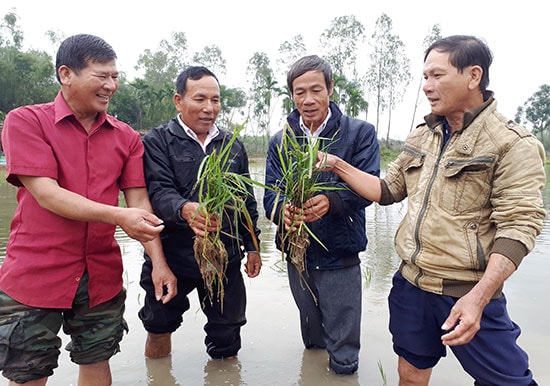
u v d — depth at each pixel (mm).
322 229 3166
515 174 2135
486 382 2307
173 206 2920
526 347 3502
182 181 3189
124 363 3434
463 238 2277
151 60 49375
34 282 2479
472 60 2215
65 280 2543
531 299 4500
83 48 2416
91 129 2619
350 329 3225
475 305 2057
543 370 3158
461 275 2301
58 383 3096
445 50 2258
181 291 3320
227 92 28688
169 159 3182
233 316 3383
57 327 2592
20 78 38719
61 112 2508
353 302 3240
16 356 2465
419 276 2439
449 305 2342
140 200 2922
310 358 3545
